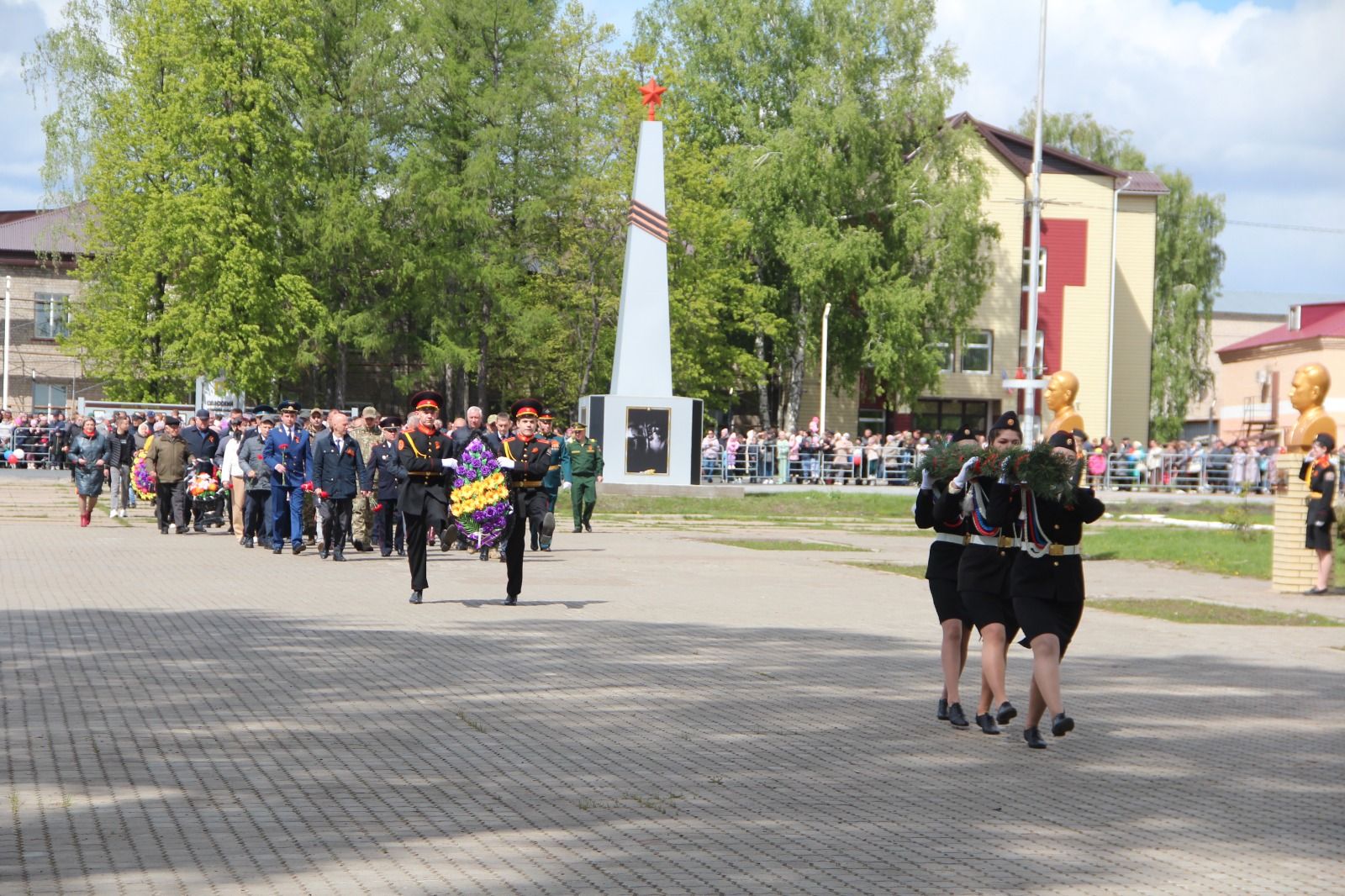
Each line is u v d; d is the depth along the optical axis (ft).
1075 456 28.22
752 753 26.91
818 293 192.54
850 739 28.48
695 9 199.72
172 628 42.68
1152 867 19.76
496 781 24.27
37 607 47.32
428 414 50.83
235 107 156.04
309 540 80.59
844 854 20.10
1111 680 37.04
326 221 167.12
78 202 169.68
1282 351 226.99
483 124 180.55
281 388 193.47
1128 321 230.68
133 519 98.63
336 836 20.53
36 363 216.54
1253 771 26.35
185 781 23.70
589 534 93.25
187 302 154.10
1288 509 63.36
